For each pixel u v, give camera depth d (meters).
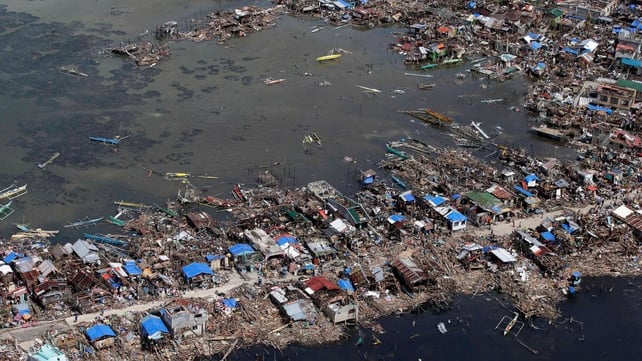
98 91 155.25
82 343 85.56
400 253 105.75
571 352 91.12
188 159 131.62
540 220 114.81
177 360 85.12
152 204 117.62
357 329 92.50
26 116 143.62
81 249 101.75
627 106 150.75
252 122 145.75
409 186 123.81
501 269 103.62
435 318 95.06
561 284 101.44
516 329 94.12
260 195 120.06
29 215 113.50
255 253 102.06
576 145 140.25
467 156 134.75
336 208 113.44
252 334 89.69
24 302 92.19
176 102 152.38
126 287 95.44
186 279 96.38
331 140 140.12
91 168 127.50
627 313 97.69
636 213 115.69
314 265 102.19
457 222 110.94
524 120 151.00
